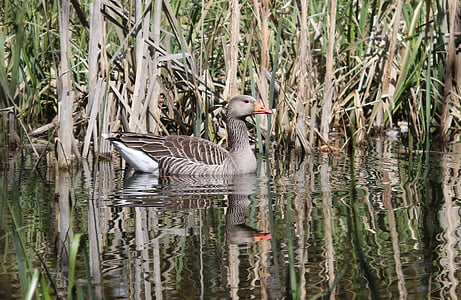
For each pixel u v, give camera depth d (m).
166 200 11.42
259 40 16.84
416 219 9.88
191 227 9.60
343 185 12.45
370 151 16.02
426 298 6.95
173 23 14.66
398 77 17.67
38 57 17.02
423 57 16.83
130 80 15.99
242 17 17.14
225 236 9.14
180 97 16.42
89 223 9.82
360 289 7.22
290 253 6.83
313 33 18.45
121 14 15.03
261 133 16.78
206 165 14.27
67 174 13.53
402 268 7.82
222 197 11.69
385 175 13.27
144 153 14.32
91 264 8.04
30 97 16.28
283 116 16.38
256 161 14.95
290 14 17.94
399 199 11.18
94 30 14.52
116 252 8.46
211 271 7.77
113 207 10.86
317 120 17.75
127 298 7.00
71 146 14.47
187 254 8.38
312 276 7.62
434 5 18.77
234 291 7.18
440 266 7.86
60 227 9.57
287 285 7.12
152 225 9.71
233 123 14.76
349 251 8.44
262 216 10.22
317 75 17.77
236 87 15.72
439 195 11.38
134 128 15.24
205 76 14.88
